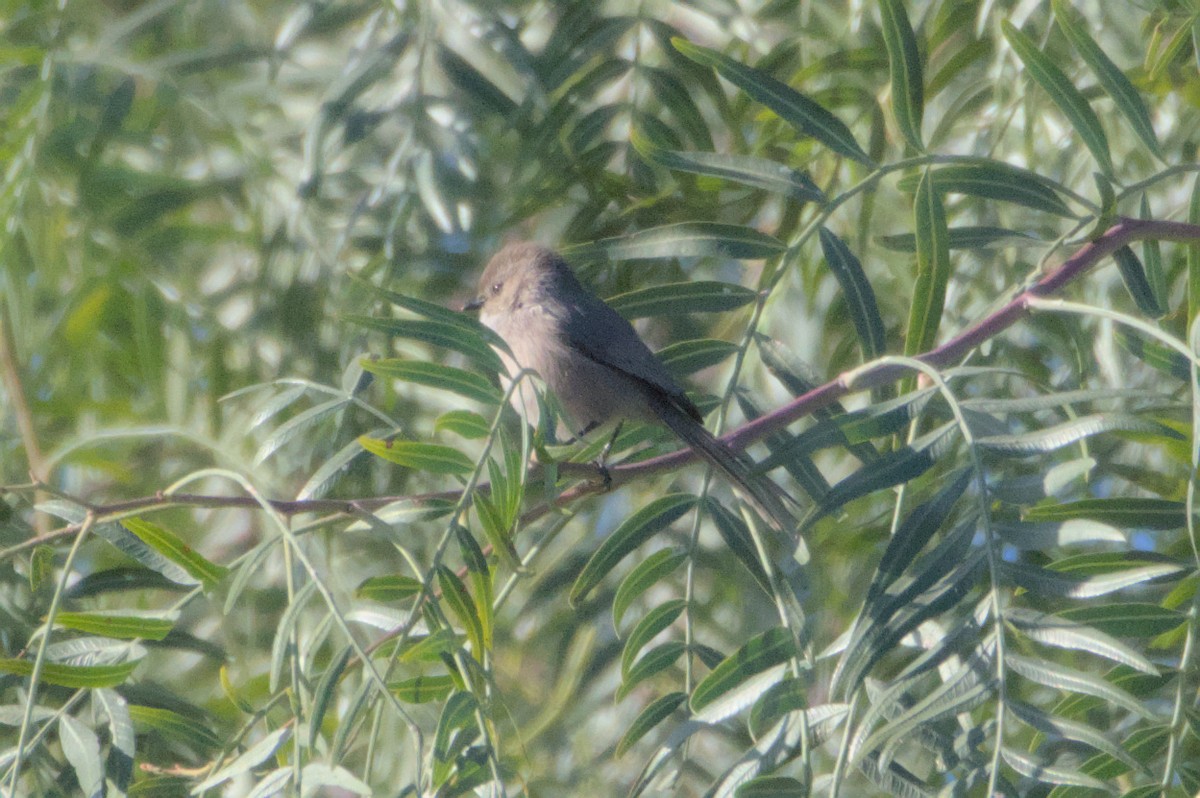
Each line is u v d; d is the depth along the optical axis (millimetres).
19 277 9469
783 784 6223
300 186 9156
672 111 9695
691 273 10750
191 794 6301
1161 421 7156
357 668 8070
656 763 6590
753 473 6922
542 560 10078
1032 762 5859
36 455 9227
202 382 9945
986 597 6070
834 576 9703
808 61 10070
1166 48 8703
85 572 9391
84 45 10539
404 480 9523
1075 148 10172
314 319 9688
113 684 6547
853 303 8164
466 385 6789
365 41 9758
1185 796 6520
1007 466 9016
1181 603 6930
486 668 6434
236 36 10609
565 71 9602
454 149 9539
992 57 10133
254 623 9500
